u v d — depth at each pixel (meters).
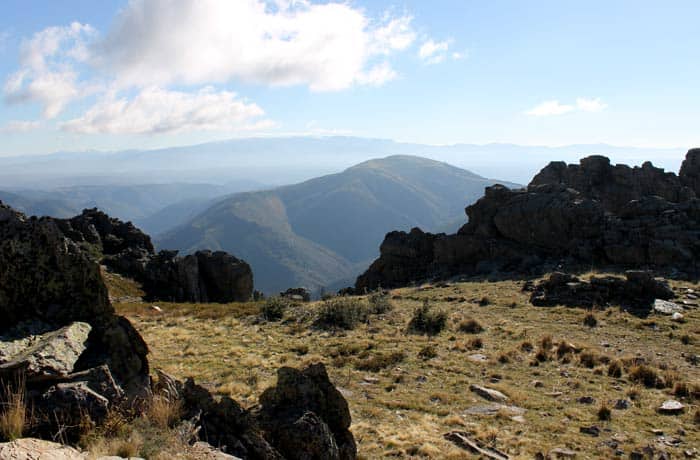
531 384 20.94
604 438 15.41
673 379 20.83
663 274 40.72
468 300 39.97
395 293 47.28
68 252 10.95
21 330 9.88
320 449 10.25
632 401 18.80
